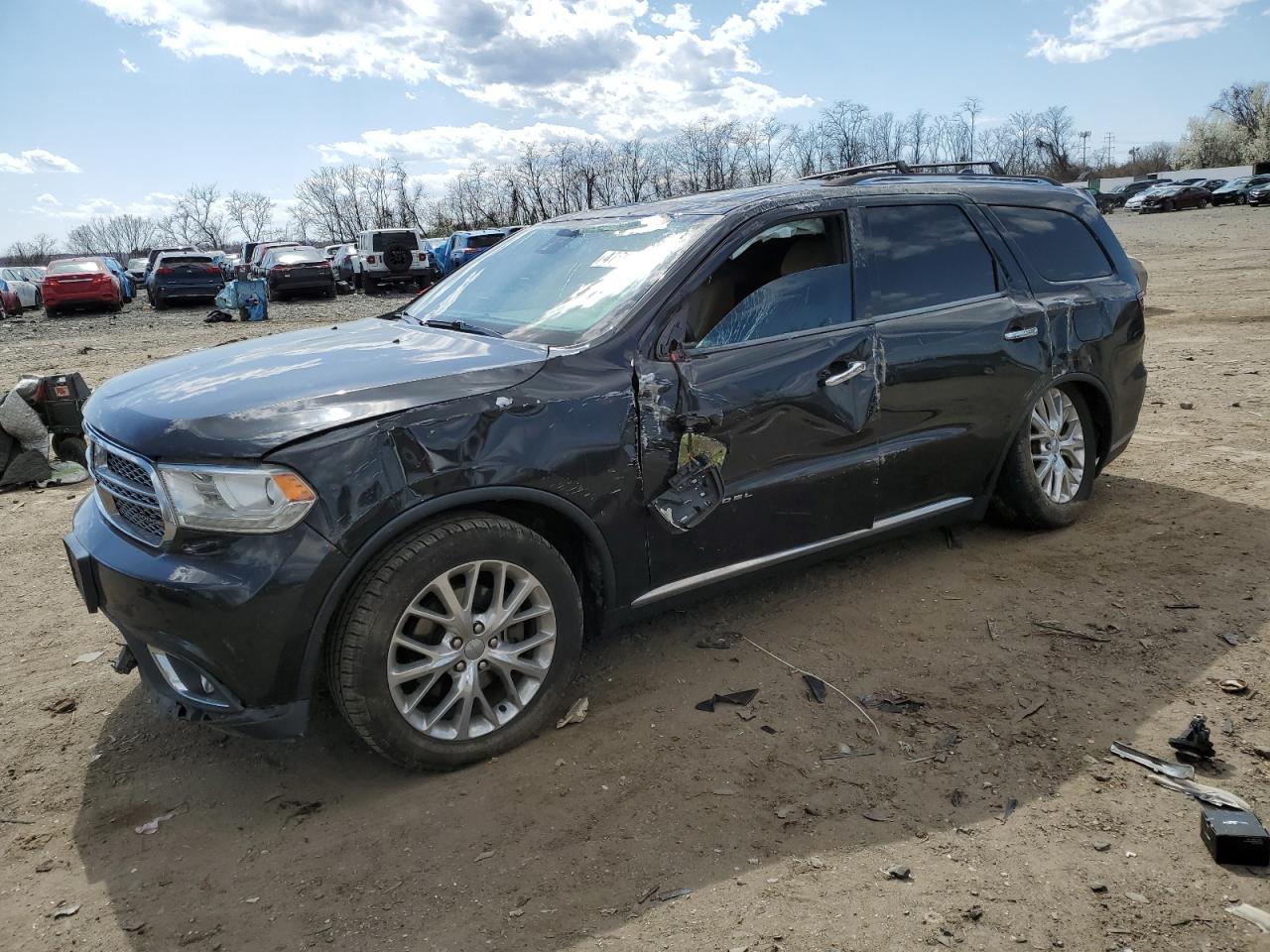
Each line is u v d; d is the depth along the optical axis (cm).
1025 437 441
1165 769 278
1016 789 273
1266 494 504
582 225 418
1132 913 224
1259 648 345
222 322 2109
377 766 305
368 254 2905
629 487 316
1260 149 9306
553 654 308
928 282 405
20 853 270
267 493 260
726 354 339
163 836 276
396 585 273
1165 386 802
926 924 223
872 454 382
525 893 241
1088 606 388
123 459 287
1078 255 474
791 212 366
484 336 350
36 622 434
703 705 326
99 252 8231
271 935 233
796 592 417
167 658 281
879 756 293
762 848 253
